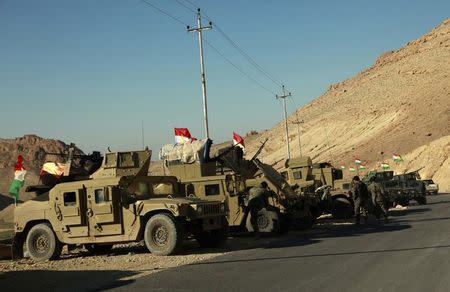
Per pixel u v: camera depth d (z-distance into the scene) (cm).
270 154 13688
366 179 3684
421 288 799
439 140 7762
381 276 909
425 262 1031
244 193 1820
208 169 1858
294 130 14675
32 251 1471
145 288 917
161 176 1555
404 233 1603
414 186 3541
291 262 1128
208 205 1438
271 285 877
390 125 10588
